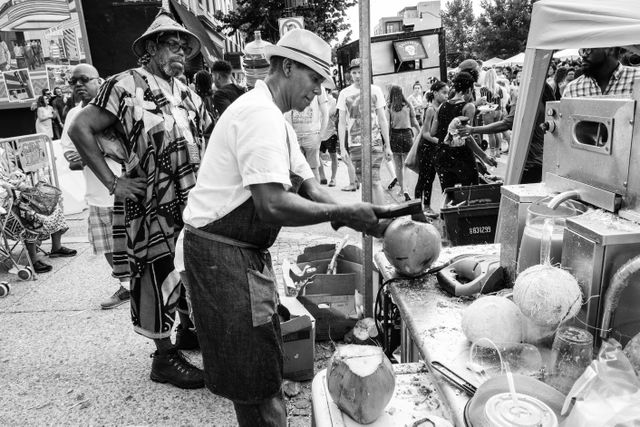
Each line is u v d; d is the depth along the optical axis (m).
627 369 1.16
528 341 1.58
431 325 1.75
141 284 2.58
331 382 1.47
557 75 6.20
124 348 3.20
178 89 2.62
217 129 1.64
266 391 1.73
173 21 2.43
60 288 4.24
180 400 2.64
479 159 5.55
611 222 1.47
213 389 1.76
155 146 2.41
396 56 10.85
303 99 1.77
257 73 6.03
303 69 1.69
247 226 1.65
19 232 4.46
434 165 5.38
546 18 2.87
